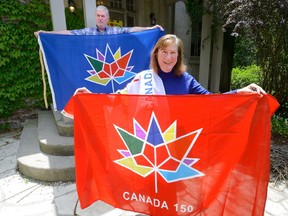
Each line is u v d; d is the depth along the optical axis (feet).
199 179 5.24
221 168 5.10
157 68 5.68
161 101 5.07
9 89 15.57
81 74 9.59
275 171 10.21
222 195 5.13
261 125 4.71
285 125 14.60
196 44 27.04
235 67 33.71
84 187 5.87
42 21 15.89
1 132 15.52
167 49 5.35
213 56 23.65
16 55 15.28
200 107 4.93
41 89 16.62
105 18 9.96
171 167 5.35
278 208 7.98
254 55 17.95
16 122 16.11
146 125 5.28
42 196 8.67
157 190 5.51
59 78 9.56
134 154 5.51
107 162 5.75
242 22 12.64
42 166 9.52
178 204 5.44
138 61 9.78
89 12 12.09
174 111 5.06
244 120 4.83
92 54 9.56
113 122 5.49
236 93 4.89
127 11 21.88
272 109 4.82
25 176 9.96
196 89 5.80
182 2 24.73
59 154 10.50
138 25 22.70
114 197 5.85
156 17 23.39
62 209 7.94
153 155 5.39
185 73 5.82
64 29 11.93
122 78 9.82
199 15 21.39
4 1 14.57
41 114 15.71
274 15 13.37
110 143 5.64
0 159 11.55
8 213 7.84
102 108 5.49
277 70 16.47
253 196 4.87
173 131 5.17
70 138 11.08
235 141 4.94
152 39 9.71
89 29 10.12
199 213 5.33
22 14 15.23
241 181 4.97
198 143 5.12
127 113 5.34
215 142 5.05
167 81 5.72
